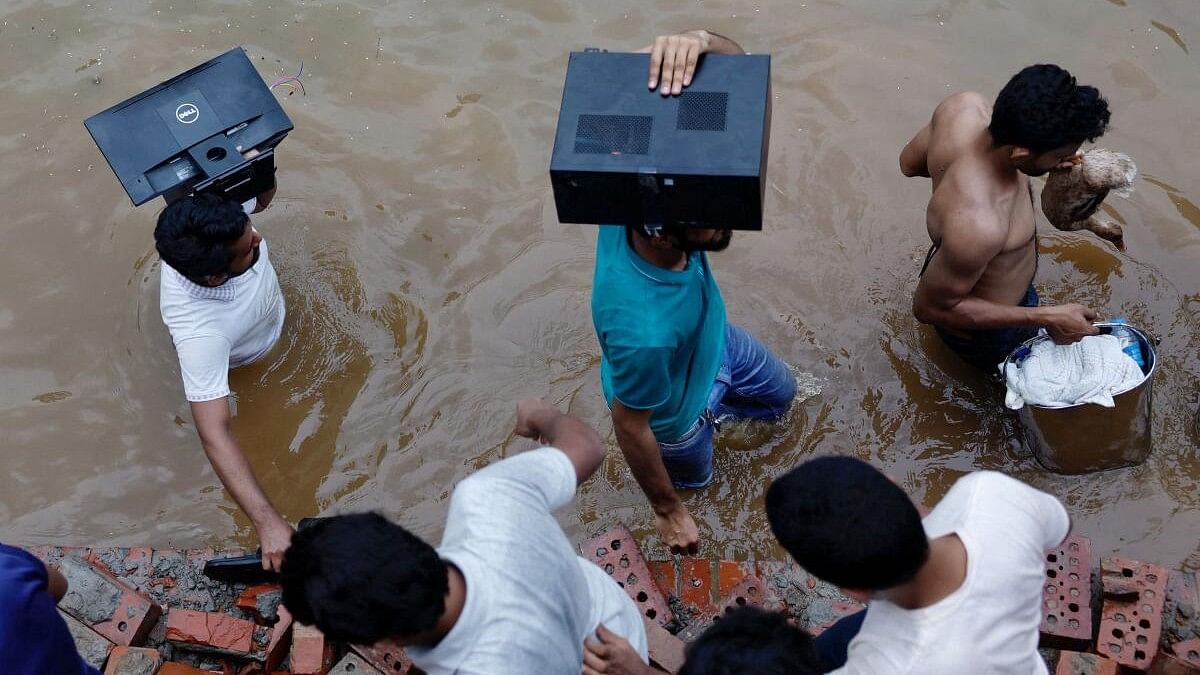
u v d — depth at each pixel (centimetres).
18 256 489
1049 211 391
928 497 409
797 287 468
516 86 541
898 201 489
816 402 435
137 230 496
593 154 251
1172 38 531
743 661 209
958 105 373
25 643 250
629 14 564
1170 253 459
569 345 457
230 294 371
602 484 420
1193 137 493
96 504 421
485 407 441
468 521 216
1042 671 236
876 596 210
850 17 557
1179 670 325
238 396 443
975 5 555
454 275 479
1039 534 221
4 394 448
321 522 209
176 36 567
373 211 498
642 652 272
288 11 576
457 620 201
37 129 532
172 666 338
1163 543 385
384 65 552
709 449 384
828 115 519
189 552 383
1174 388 421
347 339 459
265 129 382
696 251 291
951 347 425
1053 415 377
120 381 451
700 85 259
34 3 582
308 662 334
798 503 209
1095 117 327
